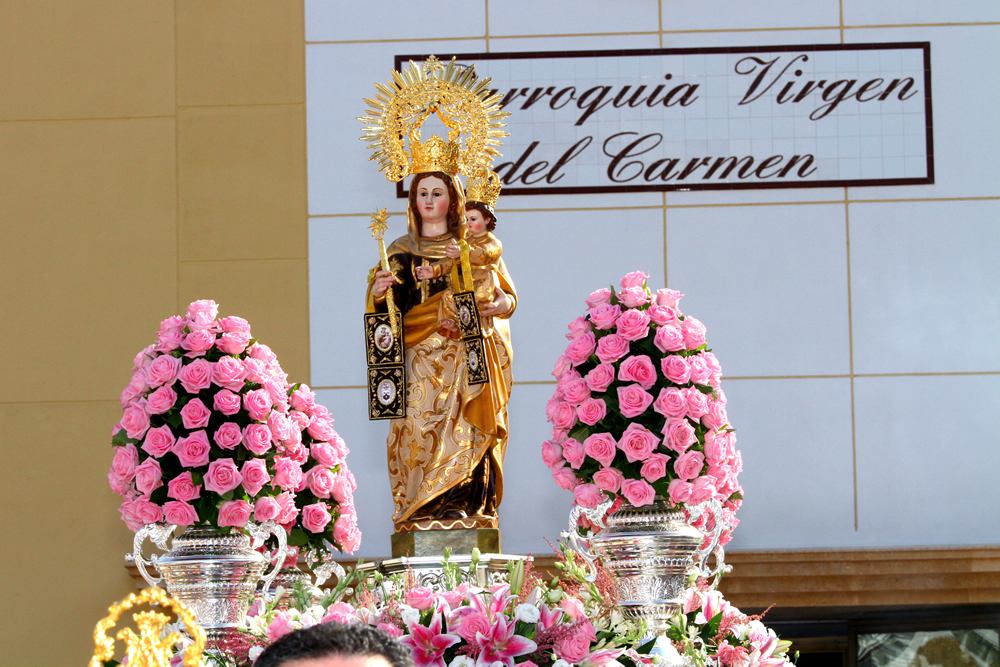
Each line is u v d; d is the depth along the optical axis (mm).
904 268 7312
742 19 7477
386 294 4539
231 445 4117
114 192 7410
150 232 7375
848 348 7250
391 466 4617
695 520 4227
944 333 7254
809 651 7316
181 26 7547
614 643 3707
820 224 7348
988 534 7098
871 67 7445
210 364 4207
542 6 7488
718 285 7301
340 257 7355
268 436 4188
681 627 4043
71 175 7418
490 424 4484
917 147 7395
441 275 4551
